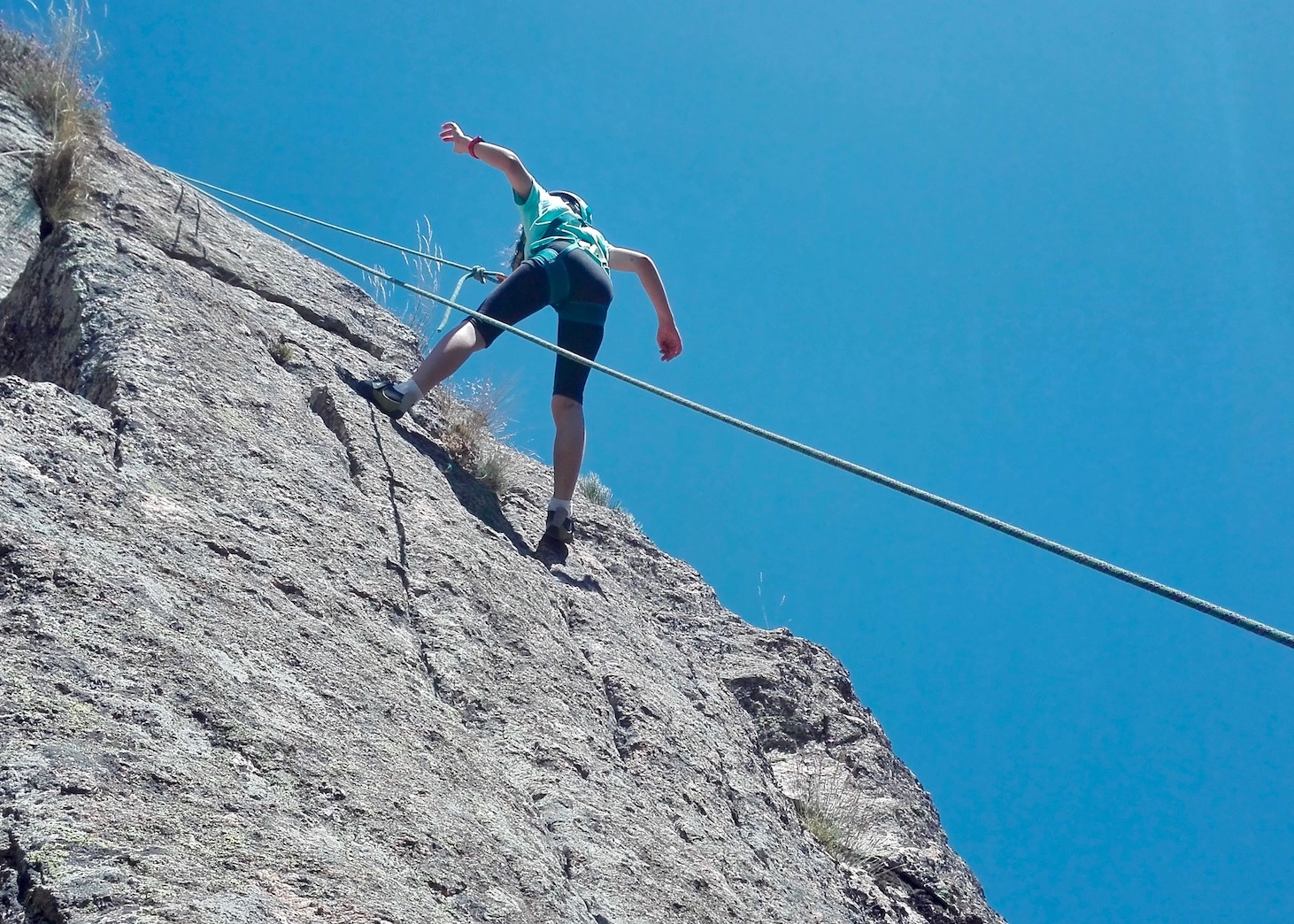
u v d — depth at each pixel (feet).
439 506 14.47
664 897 11.22
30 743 7.02
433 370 15.97
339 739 9.05
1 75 18.28
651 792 13.02
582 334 17.15
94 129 18.45
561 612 15.05
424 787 9.31
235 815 7.57
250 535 10.73
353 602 11.18
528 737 11.85
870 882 17.31
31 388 10.22
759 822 14.74
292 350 15.15
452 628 12.35
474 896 8.56
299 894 7.31
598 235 17.98
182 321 12.88
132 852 6.75
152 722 7.72
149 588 8.89
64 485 9.33
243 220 19.67
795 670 21.13
